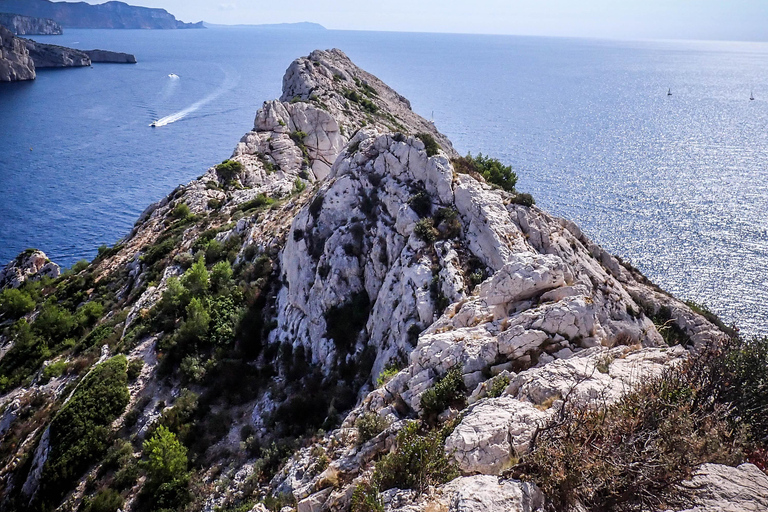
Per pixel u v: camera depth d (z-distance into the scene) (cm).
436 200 3550
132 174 17438
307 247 3884
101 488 2870
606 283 3141
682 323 3109
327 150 8850
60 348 5141
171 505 2602
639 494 1030
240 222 5381
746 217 12350
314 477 2050
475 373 2030
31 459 3303
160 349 3788
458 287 2802
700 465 1080
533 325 2108
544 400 1578
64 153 19362
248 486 2542
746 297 8556
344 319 3403
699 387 1291
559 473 1077
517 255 2555
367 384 2923
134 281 5781
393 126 9888
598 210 12900
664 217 12375
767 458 1138
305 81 10138
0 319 6700
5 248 11556
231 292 4184
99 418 3278
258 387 3353
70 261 11219
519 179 15725
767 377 1282
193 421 3152
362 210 3853
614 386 1559
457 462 1380
